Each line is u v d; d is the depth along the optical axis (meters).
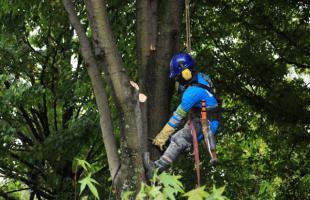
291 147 14.46
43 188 15.79
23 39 13.62
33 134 16.41
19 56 12.99
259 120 14.89
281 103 13.52
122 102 4.65
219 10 13.88
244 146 15.77
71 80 12.94
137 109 4.73
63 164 13.71
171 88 5.61
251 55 13.48
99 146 15.07
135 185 4.58
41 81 14.51
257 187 13.70
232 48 14.07
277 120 13.90
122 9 11.16
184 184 10.90
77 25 5.18
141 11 5.69
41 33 13.56
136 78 10.96
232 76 13.91
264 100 13.91
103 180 12.49
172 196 2.92
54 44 13.98
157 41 5.69
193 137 5.09
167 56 5.62
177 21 5.76
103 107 4.98
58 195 13.57
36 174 15.16
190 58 5.43
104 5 4.84
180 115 5.19
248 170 14.62
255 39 14.16
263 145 15.68
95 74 5.05
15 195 18.59
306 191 14.35
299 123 13.70
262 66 13.58
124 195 3.14
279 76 13.79
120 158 4.91
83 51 5.10
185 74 5.27
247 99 14.02
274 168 14.43
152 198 2.94
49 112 17.44
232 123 14.78
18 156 14.29
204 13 13.98
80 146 12.76
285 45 14.23
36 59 13.55
